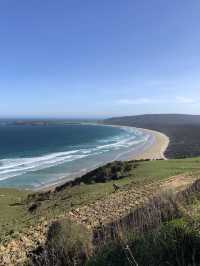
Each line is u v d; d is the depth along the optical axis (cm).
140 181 2561
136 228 794
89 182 3647
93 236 962
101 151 9556
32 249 1118
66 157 8300
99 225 1289
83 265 703
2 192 3719
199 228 582
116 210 1573
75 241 798
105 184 2869
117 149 10075
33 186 5041
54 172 6216
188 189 1277
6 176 5838
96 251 721
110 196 1984
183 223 614
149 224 782
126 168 3662
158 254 565
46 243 875
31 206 2564
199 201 898
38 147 10819
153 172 3053
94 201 1891
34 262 894
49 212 1906
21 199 3275
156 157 8325
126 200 1784
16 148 10494
